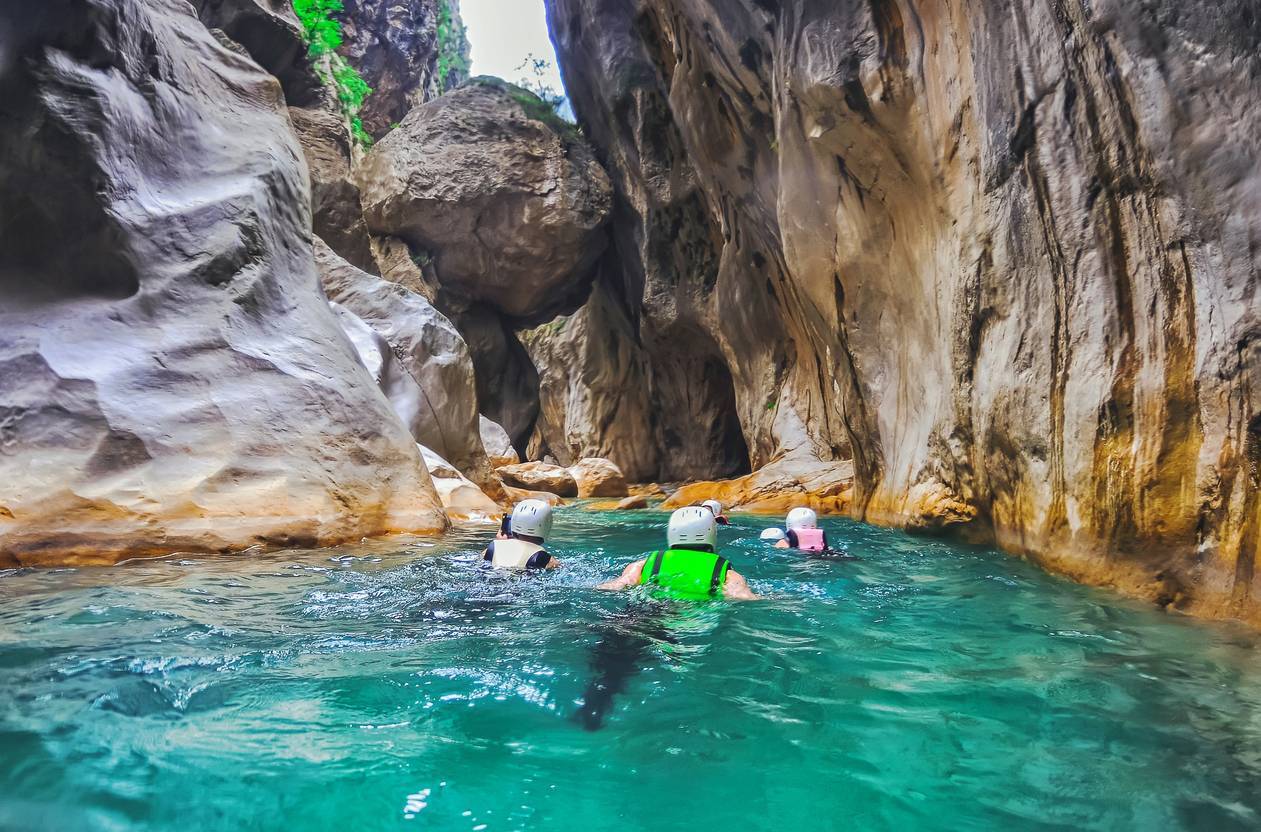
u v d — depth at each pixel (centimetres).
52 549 484
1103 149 452
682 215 2048
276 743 213
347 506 654
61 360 565
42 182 605
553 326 2639
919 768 203
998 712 245
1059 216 502
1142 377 421
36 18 605
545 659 299
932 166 717
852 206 888
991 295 609
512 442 2795
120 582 430
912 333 820
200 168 728
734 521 984
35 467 516
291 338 724
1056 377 512
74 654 287
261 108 838
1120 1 413
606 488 1831
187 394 612
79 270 625
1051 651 318
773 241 1433
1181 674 283
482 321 2709
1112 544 447
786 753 213
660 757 209
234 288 691
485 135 2478
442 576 478
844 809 181
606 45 2070
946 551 640
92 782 185
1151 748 215
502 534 531
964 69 635
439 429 1202
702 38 1319
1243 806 181
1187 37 379
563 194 2441
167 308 646
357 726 227
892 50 754
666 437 2558
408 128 2530
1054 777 198
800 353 1555
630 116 2084
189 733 218
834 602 424
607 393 2564
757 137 1323
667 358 2397
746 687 270
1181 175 386
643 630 351
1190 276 385
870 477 975
